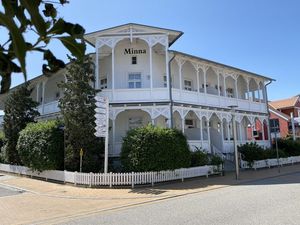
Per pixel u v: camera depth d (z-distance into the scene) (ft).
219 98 85.61
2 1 3.87
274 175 65.05
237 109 90.48
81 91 59.52
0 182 63.36
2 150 83.46
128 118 78.18
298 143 101.09
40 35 3.95
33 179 65.57
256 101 101.09
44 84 88.07
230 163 79.71
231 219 27.89
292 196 38.45
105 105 55.11
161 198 42.47
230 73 91.50
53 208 38.11
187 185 53.21
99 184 53.01
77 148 58.59
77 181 55.16
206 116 80.02
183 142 59.82
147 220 29.66
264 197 38.58
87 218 32.40
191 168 61.11
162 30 72.79
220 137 83.15
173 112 73.82
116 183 52.70
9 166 77.41
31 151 64.03
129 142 56.65
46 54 4.24
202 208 33.55
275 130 81.56
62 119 64.18
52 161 60.90
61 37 4.20
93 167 58.70
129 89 71.46
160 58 81.51
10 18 3.54
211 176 64.95
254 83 105.50
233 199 38.14
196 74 88.07
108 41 72.33
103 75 80.89
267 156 84.84
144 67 79.25
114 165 62.23
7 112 79.05
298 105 155.12
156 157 55.06
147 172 54.24
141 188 51.31
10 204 41.27
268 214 29.17
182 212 32.17
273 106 157.69
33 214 35.17
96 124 54.19
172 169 56.80
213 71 90.74
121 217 31.81
